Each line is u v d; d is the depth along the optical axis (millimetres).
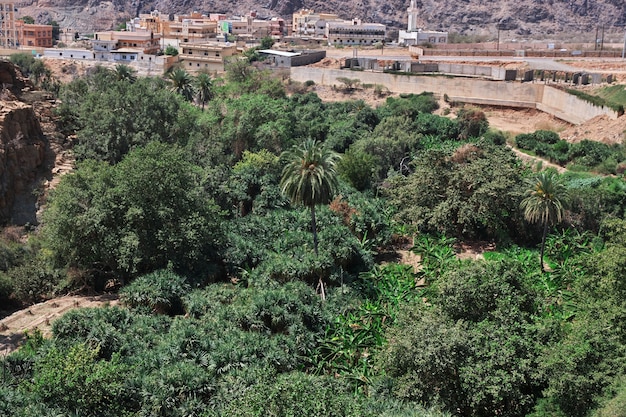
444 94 133625
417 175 82812
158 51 183250
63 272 62219
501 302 43031
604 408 34625
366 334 52625
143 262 61344
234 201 81375
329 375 46188
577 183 85312
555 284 65375
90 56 176750
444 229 79812
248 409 34094
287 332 51062
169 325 51031
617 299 44531
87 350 40469
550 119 121250
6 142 74062
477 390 38188
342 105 131625
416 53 182500
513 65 158125
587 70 145750
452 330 40000
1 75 84000
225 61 164625
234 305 52906
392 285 63750
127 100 87688
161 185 62094
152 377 40406
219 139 93125
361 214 77438
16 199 73750
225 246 66688
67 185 62219
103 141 83312
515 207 78500
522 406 39062
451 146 99312
